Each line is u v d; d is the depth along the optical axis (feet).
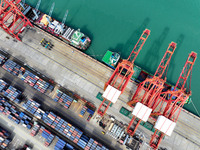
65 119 285.43
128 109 288.30
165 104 291.58
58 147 263.29
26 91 299.99
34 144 272.51
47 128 281.33
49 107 291.99
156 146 258.57
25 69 307.78
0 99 287.89
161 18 340.59
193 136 274.16
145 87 295.89
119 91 229.25
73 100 288.71
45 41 321.32
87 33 335.47
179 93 242.17
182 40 327.06
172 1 347.56
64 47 320.09
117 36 333.42
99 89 297.94
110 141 274.16
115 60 292.40
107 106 265.95
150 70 314.76
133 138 269.23
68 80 303.48
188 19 338.75
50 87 293.84
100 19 344.08
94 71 307.78
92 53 326.24
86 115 286.25
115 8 349.00
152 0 350.23
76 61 312.91
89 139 270.46
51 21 335.06
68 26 338.95
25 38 326.03
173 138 273.13
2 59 306.55
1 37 327.67
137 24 338.95
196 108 294.05
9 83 304.50
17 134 277.44
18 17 311.88
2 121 283.18
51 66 310.86
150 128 277.44
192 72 311.47
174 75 311.06
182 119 282.56
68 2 353.31
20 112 288.30
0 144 267.59
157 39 328.49
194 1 342.03
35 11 312.91
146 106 228.63
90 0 352.49
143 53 322.55
